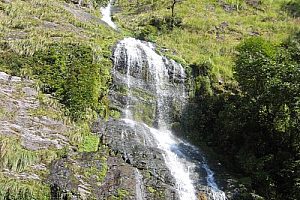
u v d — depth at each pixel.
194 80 22.91
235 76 20.66
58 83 18.75
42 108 17.34
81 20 27.56
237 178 17.38
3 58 19.20
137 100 21.16
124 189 14.30
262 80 18.62
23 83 18.25
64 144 16.02
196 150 19.47
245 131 19.28
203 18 32.34
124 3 38.16
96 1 36.56
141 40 27.30
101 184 14.41
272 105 18.02
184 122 21.47
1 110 16.27
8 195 12.94
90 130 17.52
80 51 20.75
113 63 22.11
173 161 17.38
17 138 15.12
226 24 31.23
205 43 27.95
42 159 14.72
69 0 32.75
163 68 23.05
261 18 32.69
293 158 17.31
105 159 15.62
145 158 16.41
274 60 19.97
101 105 19.42
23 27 22.97
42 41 20.98
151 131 19.91
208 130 21.00
